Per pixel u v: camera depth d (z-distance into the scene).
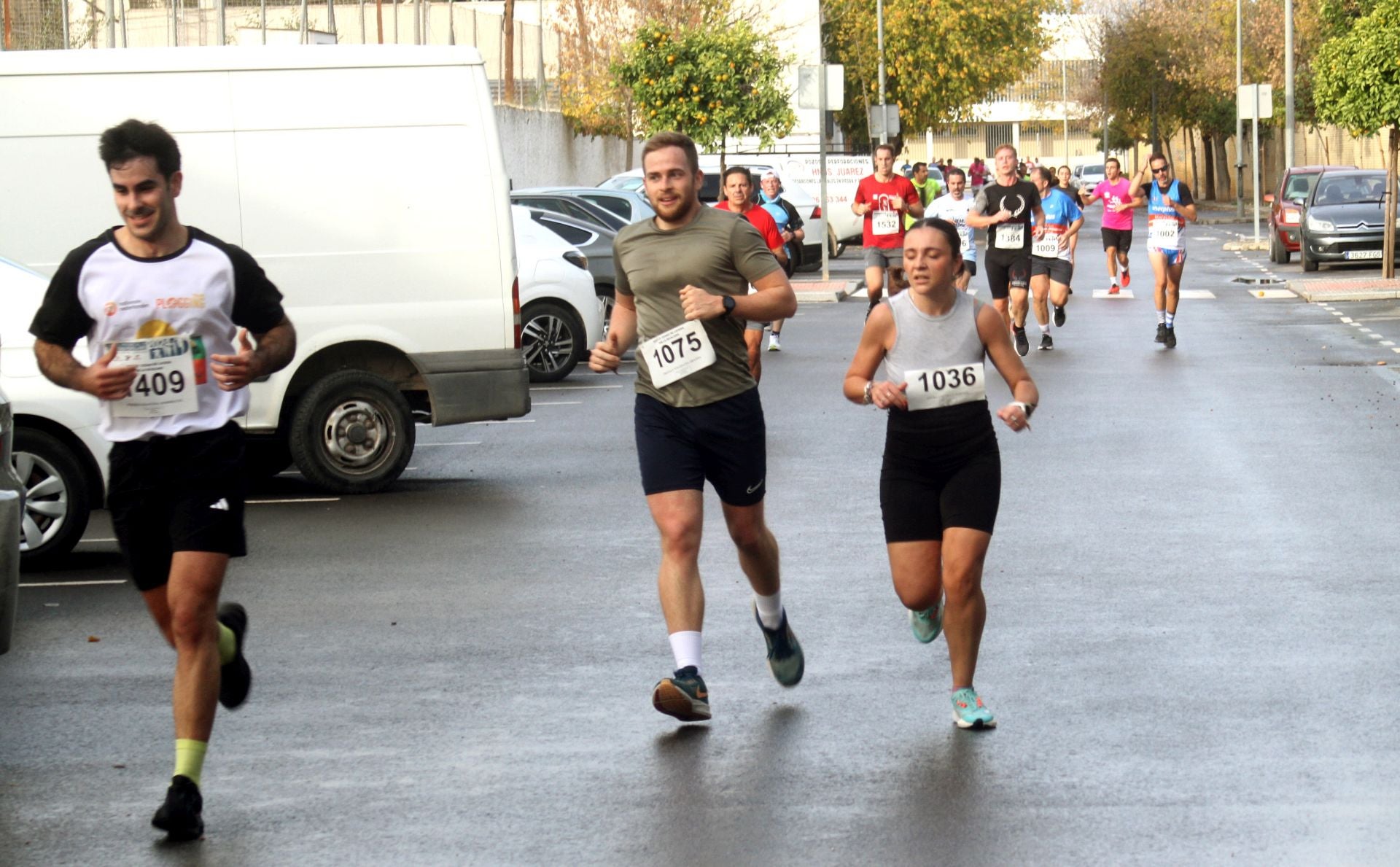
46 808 6.62
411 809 6.51
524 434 17.50
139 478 6.46
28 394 11.62
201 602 6.38
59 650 9.20
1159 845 5.96
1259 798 6.42
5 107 13.53
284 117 13.70
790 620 9.43
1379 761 6.83
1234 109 83.81
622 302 7.99
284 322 6.61
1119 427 16.55
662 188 7.74
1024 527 11.83
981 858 5.86
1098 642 8.77
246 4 42.16
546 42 54.34
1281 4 77.31
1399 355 22.36
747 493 7.80
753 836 6.12
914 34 76.00
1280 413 17.34
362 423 14.01
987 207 22.56
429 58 13.89
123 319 6.39
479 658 8.79
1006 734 7.27
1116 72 91.50
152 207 6.36
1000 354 7.45
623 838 6.14
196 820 6.26
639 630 9.32
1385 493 12.91
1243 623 9.09
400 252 13.85
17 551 8.73
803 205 40.56
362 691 8.21
